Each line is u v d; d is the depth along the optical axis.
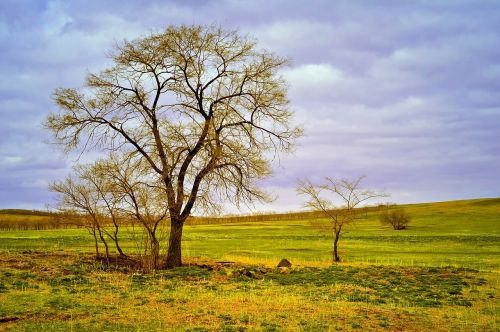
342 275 29.73
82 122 30.45
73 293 20.86
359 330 15.67
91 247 43.31
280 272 30.59
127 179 29.05
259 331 14.97
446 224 108.19
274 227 100.81
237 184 30.95
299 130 31.98
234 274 28.59
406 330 15.90
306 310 18.38
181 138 29.64
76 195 30.70
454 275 30.14
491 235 77.88
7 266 27.31
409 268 33.12
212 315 17.09
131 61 30.50
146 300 19.55
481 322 17.33
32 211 108.94
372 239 69.19
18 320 15.75
